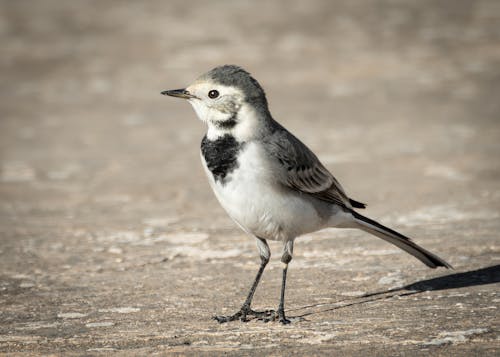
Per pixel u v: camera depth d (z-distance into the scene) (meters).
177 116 24.86
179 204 15.33
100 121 24.33
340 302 9.36
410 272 10.48
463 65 30.31
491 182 15.66
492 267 10.46
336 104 25.20
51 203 15.67
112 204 15.47
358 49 33.62
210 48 34.50
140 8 44.31
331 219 9.18
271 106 25.28
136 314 9.20
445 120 22.22
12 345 8.13
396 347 7.58
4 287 10.48
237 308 9.35
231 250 12.15
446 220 13.16
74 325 8.80
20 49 35.38
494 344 7.55
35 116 25.20
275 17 40.88
